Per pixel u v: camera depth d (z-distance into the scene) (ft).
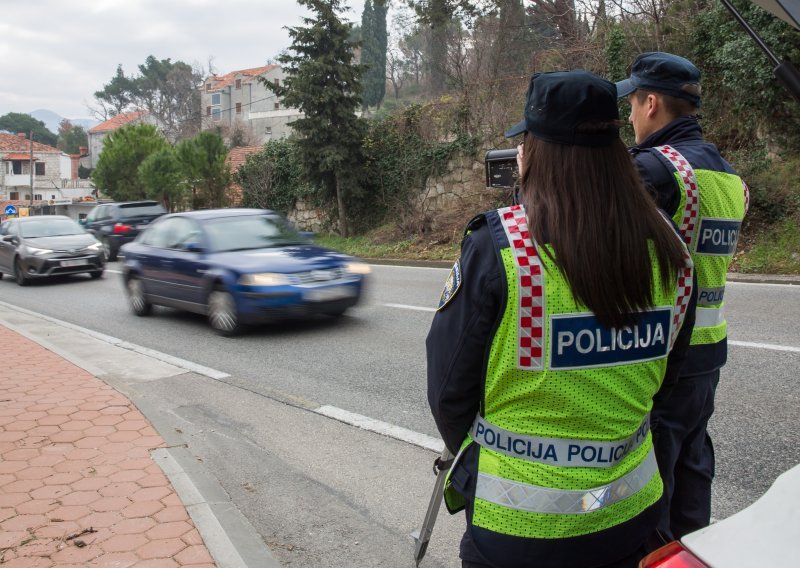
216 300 27.78
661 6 50.72
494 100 62.64
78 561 9.87
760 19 37.17
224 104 277.44
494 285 4.90
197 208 89.30
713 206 7.56
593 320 4.88
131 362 23.75
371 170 71.00
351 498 12.78
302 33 67.41
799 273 35.22
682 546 4.24
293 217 81.92
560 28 64.95
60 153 270.26
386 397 18.78
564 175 4.98
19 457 13.83
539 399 5.01
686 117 8.04
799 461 12.89
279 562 10.43
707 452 8.08
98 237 67.15
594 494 5.03
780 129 42.04
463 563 5.49
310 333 27.27
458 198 64.64
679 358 5.66
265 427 16.75
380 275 45.21
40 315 35.17
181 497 11.94
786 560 3.82
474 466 5.33
